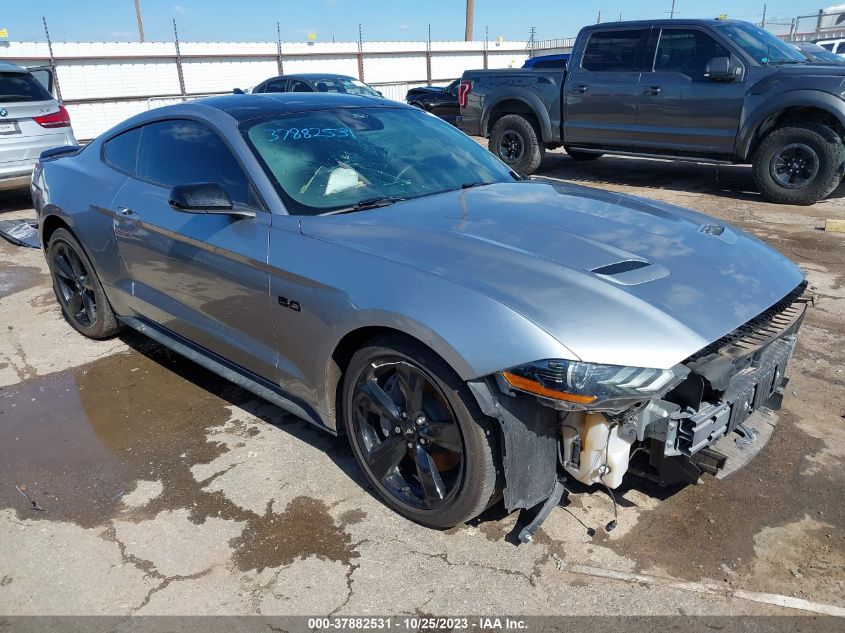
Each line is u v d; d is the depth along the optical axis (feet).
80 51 67.51
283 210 9.62
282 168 10.19
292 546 8.43
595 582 7.68
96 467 10.24
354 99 12.71
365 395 8.71
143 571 8.10
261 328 9.86
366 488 9.53
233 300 10.16
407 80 92.17
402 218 9.27
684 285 7.80
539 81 31.58
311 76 44.62
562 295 7.32
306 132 10.99
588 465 7.65
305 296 8.87
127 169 12.80
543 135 32.14
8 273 20.25
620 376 6.77
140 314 12.96
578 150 32.24
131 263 12.41
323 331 8.73
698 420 7.37
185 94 74.38
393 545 8.39
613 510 8.84
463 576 7.85
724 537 8.29
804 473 9.43
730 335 7.45
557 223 9.20
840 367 12.50
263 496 9.41
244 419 11.51
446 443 8.00
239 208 9.84
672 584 7.61
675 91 27.32
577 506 8.93
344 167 10.57
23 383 13.09
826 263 18.47
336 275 8.53
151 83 72.74
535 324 7.04
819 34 65.26
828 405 11.18
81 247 13.88
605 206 10.21
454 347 7.31
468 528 8.64
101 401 12.29
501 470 7.83
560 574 7.82
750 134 25.73
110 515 9.12
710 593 7.47
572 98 30.58
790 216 23.84
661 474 7.91
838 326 14.34
